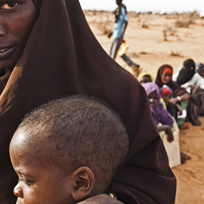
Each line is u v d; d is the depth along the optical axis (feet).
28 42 3.31
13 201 3.72
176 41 56.24
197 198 12.67
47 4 3.37
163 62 37.91
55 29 3.47
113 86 3.74
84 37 3.74
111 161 2.69
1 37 3.25
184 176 14.37
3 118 3.34
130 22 90.07
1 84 3.73
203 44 54.08
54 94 3.49
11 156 2.64
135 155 3.77
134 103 3.82
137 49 45.70
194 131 20.07
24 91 3.34
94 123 2.56
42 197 2.59
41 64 3.38
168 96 16.67
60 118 2.54
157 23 91.50
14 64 3.54
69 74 3.52
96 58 3.77
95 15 113.50
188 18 104.63
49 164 2.51
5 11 3.18
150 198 3.60
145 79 17.69
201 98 21.36
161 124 13.66
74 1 3.79
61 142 2.47
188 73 21.38
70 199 2.60
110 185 3.43
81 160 2.52
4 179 3.58
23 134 2.57
